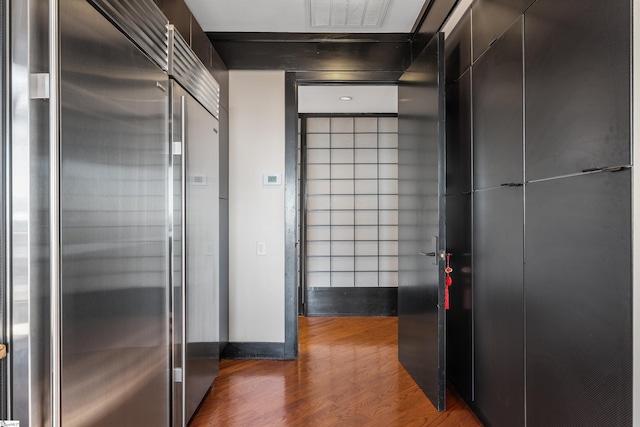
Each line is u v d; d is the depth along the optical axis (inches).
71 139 44.4
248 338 130.8
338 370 119.5
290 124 131.0
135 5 61.2
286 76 131.0
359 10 114.3
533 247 66.1
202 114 91.7
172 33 75.2
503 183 76.2
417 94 111.0
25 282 39.1
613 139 48.1
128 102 58.6
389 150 192.9
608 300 49.4
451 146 105.1
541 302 64.0
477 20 87.7
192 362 84.9
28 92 39.1
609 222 49.1
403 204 124.7
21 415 39.4
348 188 192.5
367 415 92.5
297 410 94.6
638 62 44.6
